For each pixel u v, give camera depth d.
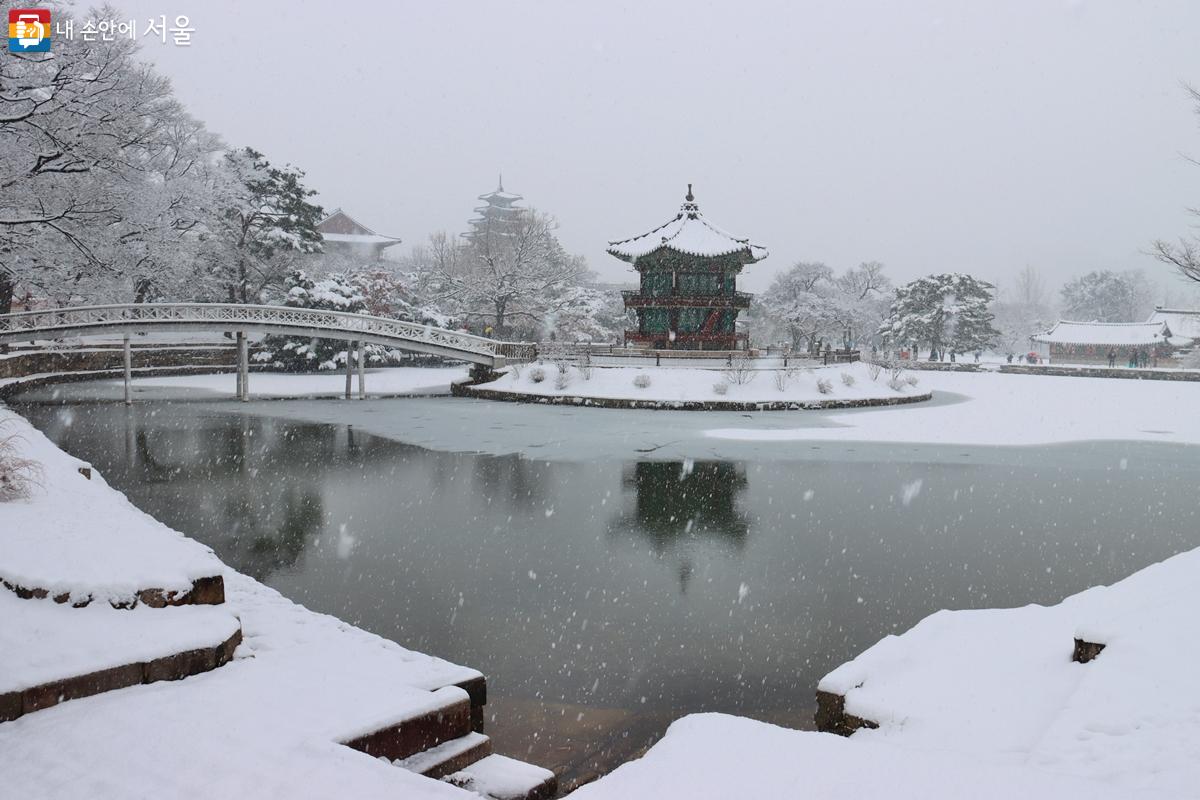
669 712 7.71
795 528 15.20
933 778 3.88
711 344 48.72
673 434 28.61
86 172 33.97
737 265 49.56
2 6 30.88
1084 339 86.69
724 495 18.25
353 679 6.23
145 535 8.72
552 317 71.38
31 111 30.97
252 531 14.81
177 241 42.38
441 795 4.23
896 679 6.19
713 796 3.73
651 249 48.50
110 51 32.56
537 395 39.41
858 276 96.50
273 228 59.25
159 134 42.94
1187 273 24.45
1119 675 5.34
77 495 11.47
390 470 21.31
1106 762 4.35
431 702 5.74
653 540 14.32
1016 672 6.17
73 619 6.57
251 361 56.75
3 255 34.38
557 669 8.73
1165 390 50.03
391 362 64.06
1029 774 3.92
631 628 9.98
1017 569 12.55
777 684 8.38
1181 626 5.97
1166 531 14.98
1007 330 124.62
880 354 80.56
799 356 48.91
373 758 4.68
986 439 27.61
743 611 10.62
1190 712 4.72
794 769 4.00
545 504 17.27
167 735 5.02
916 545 13.98
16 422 20.95
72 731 5.10
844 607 10.80
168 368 52.53
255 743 4.89
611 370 41.44
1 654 5.84
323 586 11.60
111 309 35.84
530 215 79.31
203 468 21.36
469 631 9.87
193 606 7.18
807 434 28.78
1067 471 21.44
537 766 6.34
